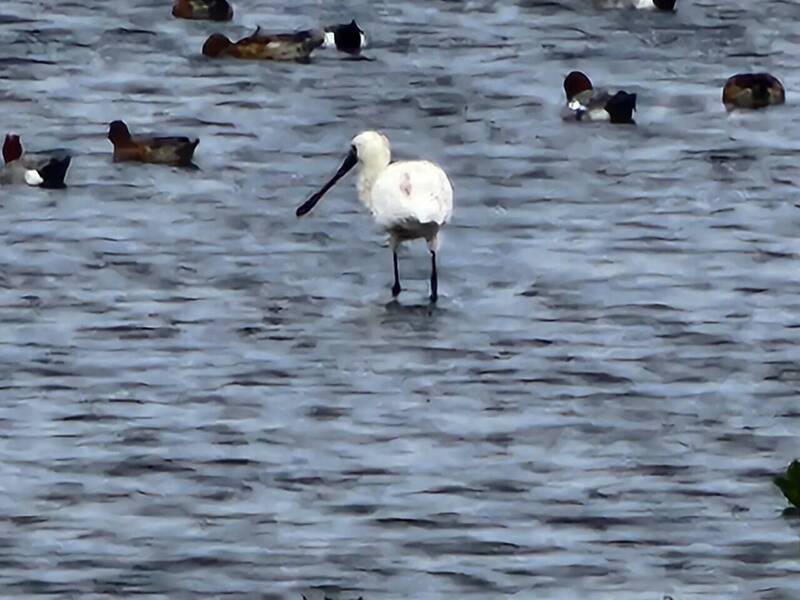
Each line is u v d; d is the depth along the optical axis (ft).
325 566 75.82
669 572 75.61
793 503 79.05
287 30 155.43
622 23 156.46
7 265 104.99
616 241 109.29
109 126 129.80
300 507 79.92
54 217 112.47
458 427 86.58
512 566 75.87
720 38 153.38
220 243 108.37
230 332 96.27
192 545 77.25
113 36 151.53
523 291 101.65
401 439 85.56
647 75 144.25
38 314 98.63
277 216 112.88
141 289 101.86
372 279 103.30
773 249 108.37
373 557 76.43
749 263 106.22
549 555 76.64
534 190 118.11
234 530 78.33
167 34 152.66
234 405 88.58
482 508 79.92
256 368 92.17
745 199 116.57
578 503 80.38
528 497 80.84
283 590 74.28
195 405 88.63
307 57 144.97
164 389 90.17
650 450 84.89
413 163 98.94
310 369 92.17
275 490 81.30
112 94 137.90
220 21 156.76
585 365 92.99
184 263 105.50
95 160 122.93
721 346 95.45
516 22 156.56
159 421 87.04
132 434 85.87
